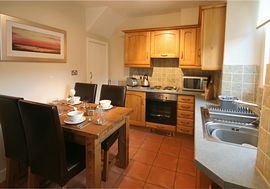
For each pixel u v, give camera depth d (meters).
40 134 1.42
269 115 0.72
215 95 3.01
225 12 2.44
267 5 1.86
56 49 2.80
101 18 3.51
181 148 2.86
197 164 0.91
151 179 2.07
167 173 2.19
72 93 2.60
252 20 2.19
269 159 0.71
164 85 3.96
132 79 3.95
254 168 0.83
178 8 3.42
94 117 1.89
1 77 2.07
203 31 2.59
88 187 1.63
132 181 2.03
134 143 3.04
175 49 3.45
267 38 1.99
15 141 1.66
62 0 2.86
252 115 1.66
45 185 1.93
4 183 2.06
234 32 2.26
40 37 2.51
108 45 4.34
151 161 2.46
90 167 1.59
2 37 2.04
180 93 3.29
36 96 2.52
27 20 2.31
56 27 2.80
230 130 1.52
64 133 1.70
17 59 2.21
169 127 3.46
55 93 2.86
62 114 1.97
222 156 0.96
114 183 1.99
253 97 2.26
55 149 1.39
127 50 3.86
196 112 1.97
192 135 3.30
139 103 3.66
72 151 1.74
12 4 2.14
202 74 3.57
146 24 3.97
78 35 3.31
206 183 0.95
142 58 3.74
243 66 2.27
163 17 3.80
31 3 2.37
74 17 3.18
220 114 1.73
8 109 1.55
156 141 3.13
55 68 2.83
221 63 2.54
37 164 1.53
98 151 1.62
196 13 3.33
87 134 1.50
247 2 2.19
